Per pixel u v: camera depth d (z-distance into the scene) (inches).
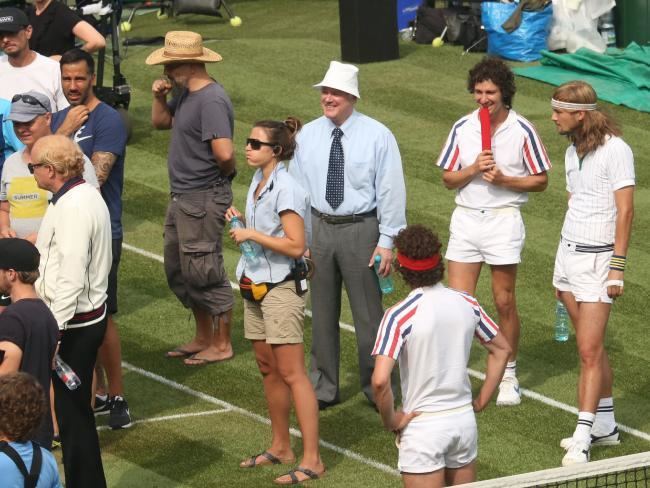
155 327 1384.1
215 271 1261.1
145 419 1171.9
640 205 1738.4
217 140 1227.2
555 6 2336.4
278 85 2193.7
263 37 2503.7
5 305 987.3
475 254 1196.5
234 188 1765.5
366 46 2317.9
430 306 828.6
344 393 1234.6
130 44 2422.5
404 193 1143.6
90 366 986.7
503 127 1168.8
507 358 860.6
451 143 1190.9
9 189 1135.6
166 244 1286.9
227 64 2303.2
